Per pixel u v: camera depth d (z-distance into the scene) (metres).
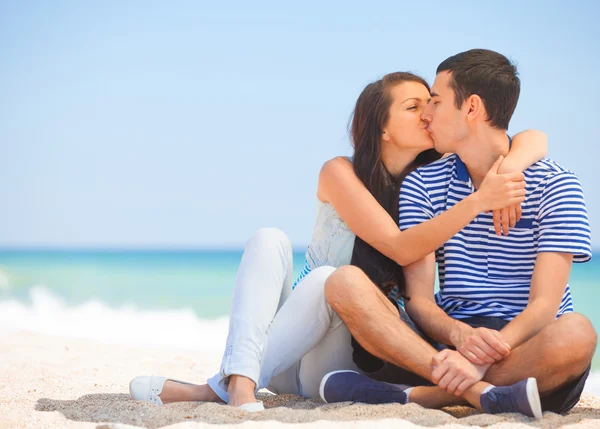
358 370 2.67
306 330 2.53
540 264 2.49
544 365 2.25
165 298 19.41
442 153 2.97
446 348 2.52
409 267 2.70
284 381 2.84
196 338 9.19
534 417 2.19
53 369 3.75
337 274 2.43
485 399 2.26
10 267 31.50
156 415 2.19
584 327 2.21
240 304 2.50
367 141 2.86
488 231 2.64
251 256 2.58
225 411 2.19
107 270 30.12
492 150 2.69
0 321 11.52
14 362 3.97
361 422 2.04
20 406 2.56
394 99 2.84
